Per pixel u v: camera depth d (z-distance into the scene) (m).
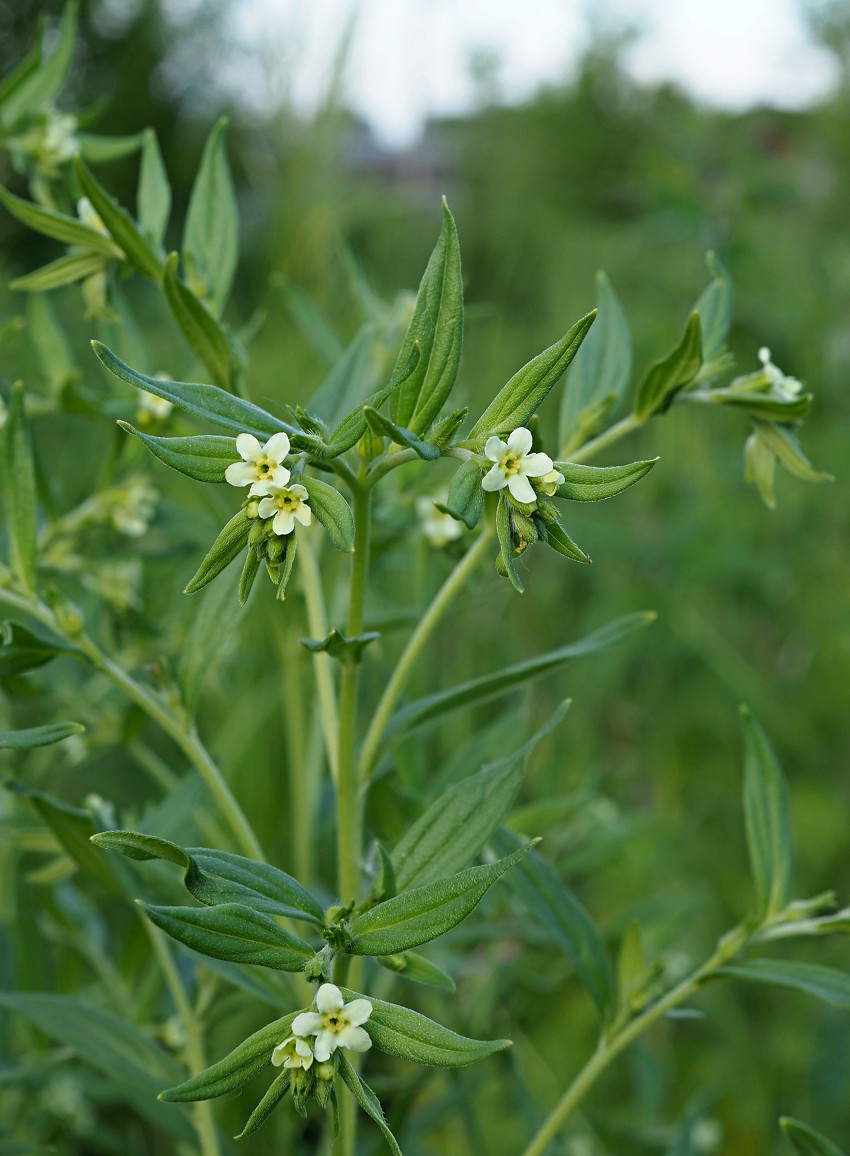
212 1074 0.17
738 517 0.56
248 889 0.17
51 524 0.26
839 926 0.21
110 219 0.22
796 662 0.58
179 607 0.30
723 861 0.48
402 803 0.25
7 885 0.28
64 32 0.27
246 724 0.32
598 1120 0.32
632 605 0.53
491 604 0.44
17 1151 0.23
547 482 0.17
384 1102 0.28
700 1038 0.41
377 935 0.17
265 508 0.17
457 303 0.18
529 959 0.32
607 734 0.54
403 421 0.18
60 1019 0.23
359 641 0.19
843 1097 0.34
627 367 0.23
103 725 0.26
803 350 0.59
